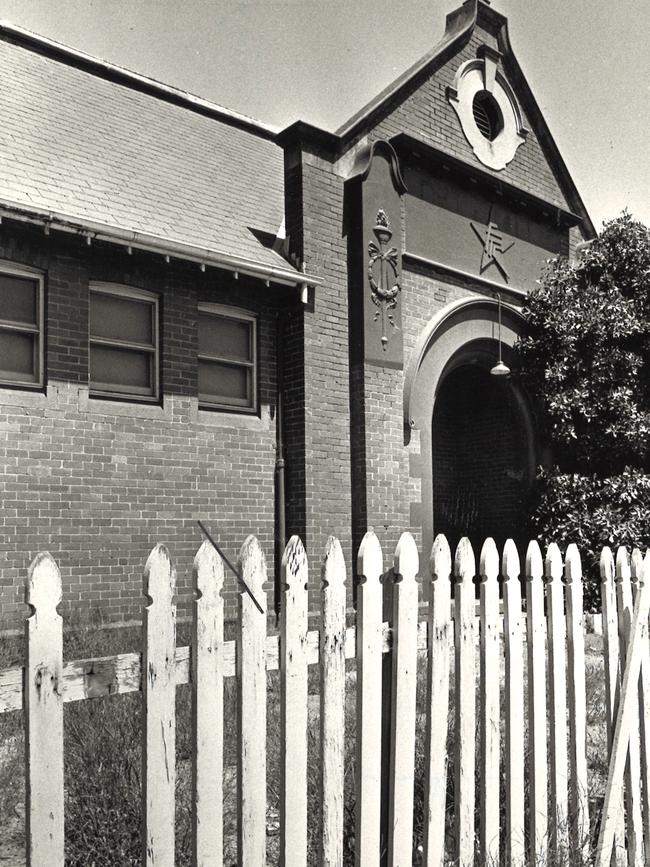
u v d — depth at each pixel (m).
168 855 2.43
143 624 2.42
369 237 11.61
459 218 13.40
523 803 3.60
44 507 8.98
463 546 3.44
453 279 13.15
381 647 3.08
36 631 2.21
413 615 3.20
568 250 15.64
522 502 14.45
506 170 14.41
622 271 14.04
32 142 10.27
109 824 3.63
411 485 11.99
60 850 2.21
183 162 12.32
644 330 13.51
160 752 2.43
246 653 2.65
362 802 2.98
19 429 8.88
